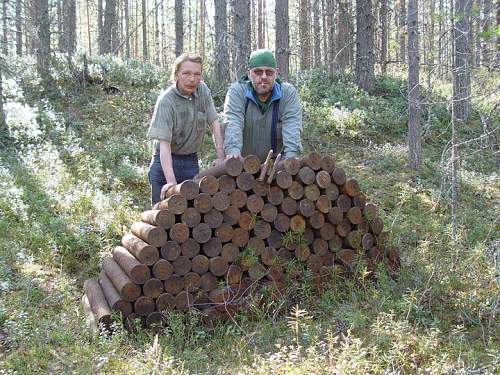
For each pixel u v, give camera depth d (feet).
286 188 16.83
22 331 15.05
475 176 34.45
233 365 13.56
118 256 17.78
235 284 16.40
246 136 18.15
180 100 17.72
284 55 53.62
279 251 16.98
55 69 52.75
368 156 41.47
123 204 27.63
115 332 14.93
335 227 17.65
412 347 13.78
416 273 18.07
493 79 20.08
